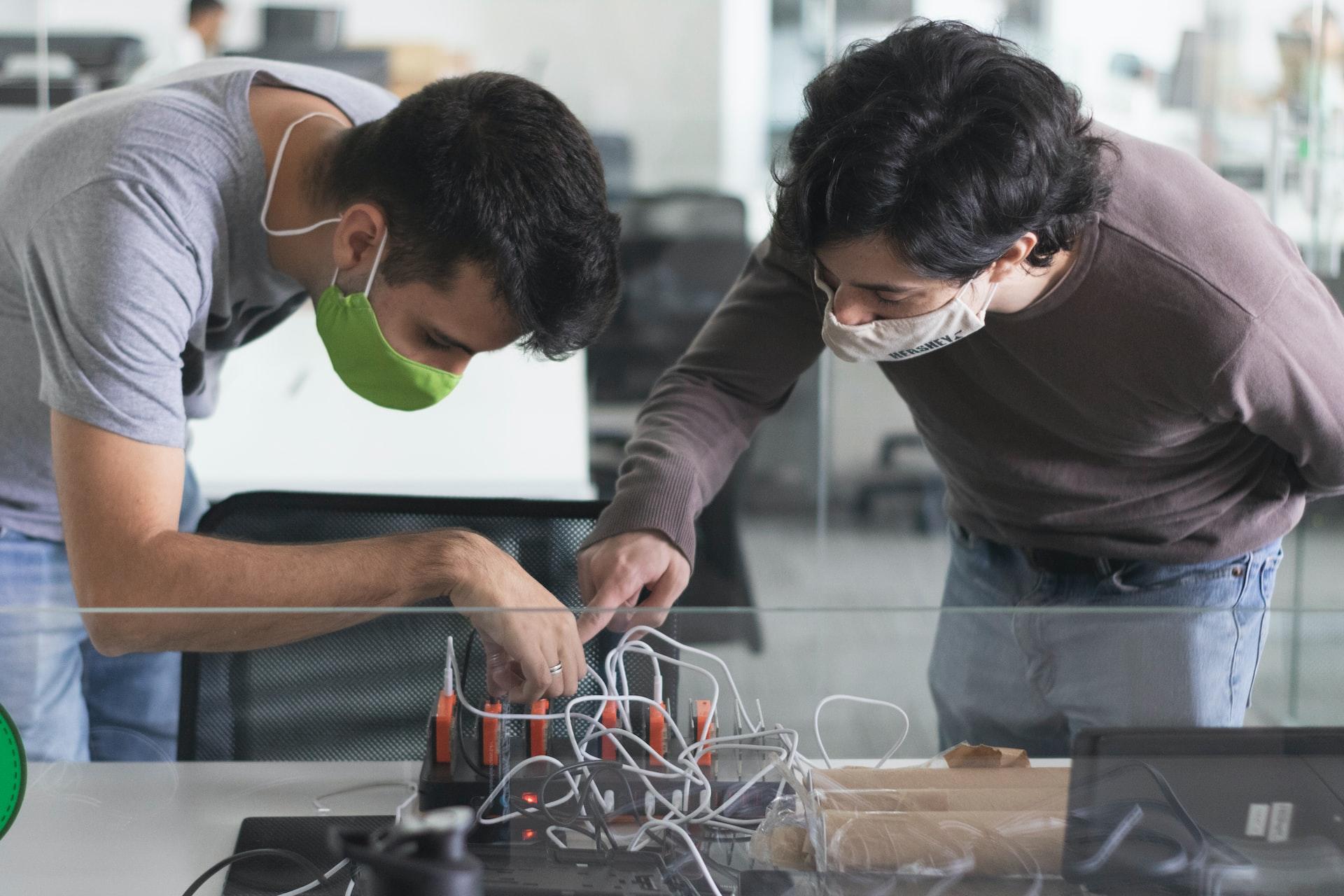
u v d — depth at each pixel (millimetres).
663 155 2889
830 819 803
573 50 2885
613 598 1103
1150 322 1075
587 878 803
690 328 2896
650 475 1188
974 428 1315
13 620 840
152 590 979
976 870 793
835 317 1009
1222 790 803
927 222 854
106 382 987
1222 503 1284
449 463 2506
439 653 885
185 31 2719
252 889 800
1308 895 794
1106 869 796
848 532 2967
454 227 987
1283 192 2533
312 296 1169
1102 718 843
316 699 906
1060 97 904
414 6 2834
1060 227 944
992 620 868
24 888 791
